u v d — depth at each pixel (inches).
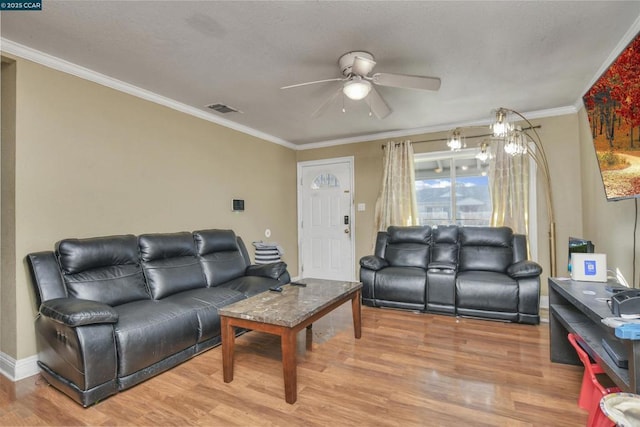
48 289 86.7
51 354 82.1
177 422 68.9
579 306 70.3
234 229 167.5
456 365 92.8
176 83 117.0
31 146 92.6
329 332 120.3
